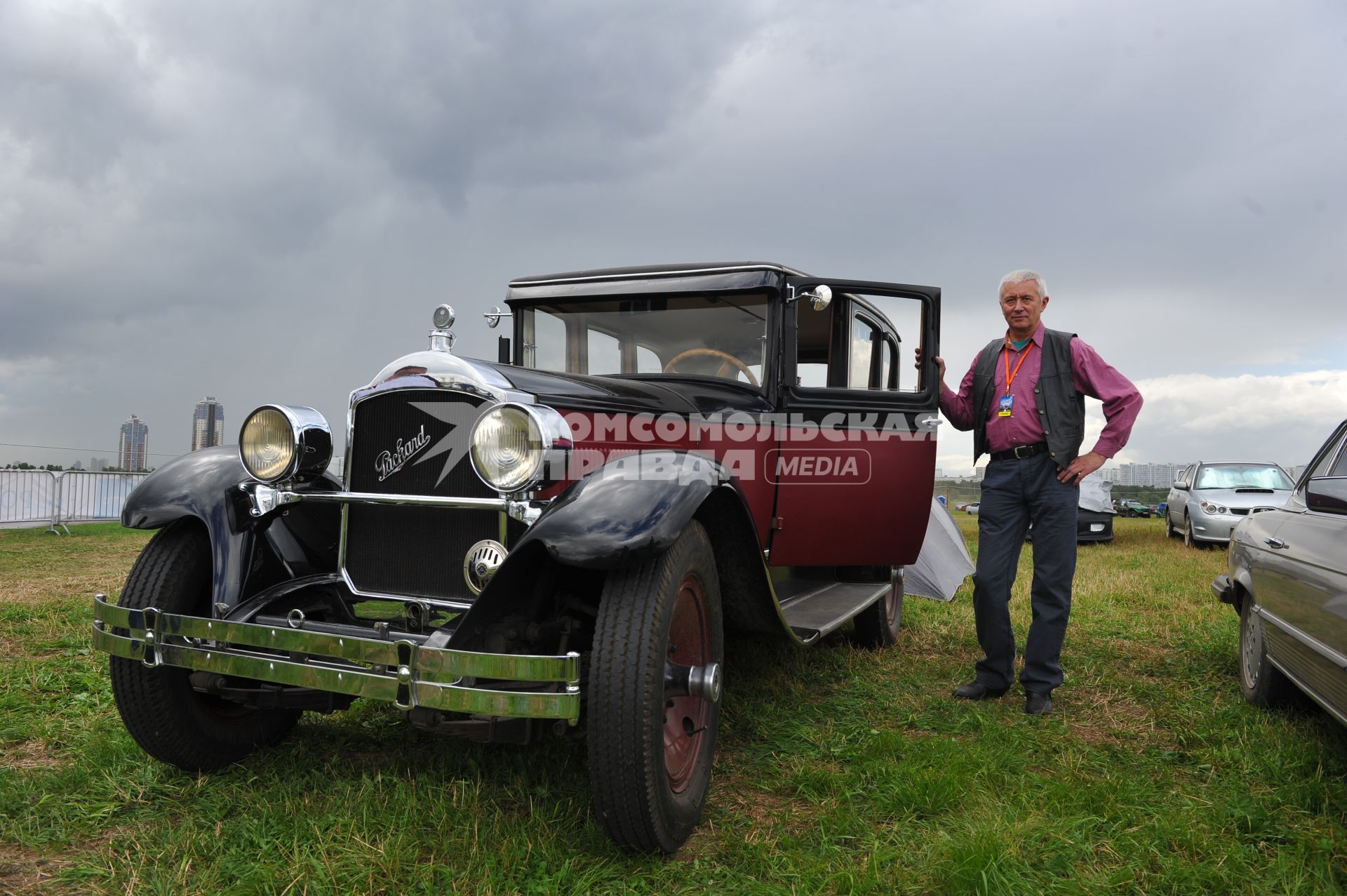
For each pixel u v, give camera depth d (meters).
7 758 2.83
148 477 2.74
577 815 2.38
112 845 2.21
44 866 2.12
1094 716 3.51
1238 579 3.88
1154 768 2.92
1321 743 3.04
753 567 2.73
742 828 2.40
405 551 2.51
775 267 3.52
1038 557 3.61
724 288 3.56
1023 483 3.64
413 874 2.04
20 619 5.00
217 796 2.52
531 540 2.12
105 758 2.75
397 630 2.45
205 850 2.18
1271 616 3.37
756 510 3.39
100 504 13.52
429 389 2.47
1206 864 2.15
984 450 3.81
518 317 4.10
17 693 3.44
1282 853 2.21
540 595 2.38
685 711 2.50
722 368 3.64
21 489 12.30
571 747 2.90
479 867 2.08
